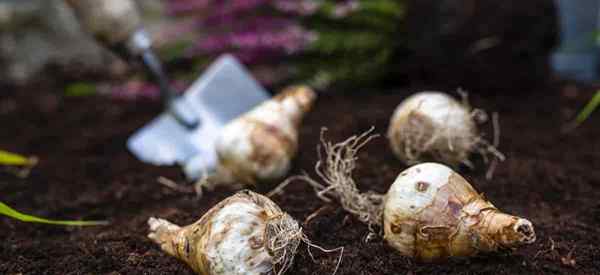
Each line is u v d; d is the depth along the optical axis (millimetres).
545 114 755
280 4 835
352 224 493
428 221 436
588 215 521
